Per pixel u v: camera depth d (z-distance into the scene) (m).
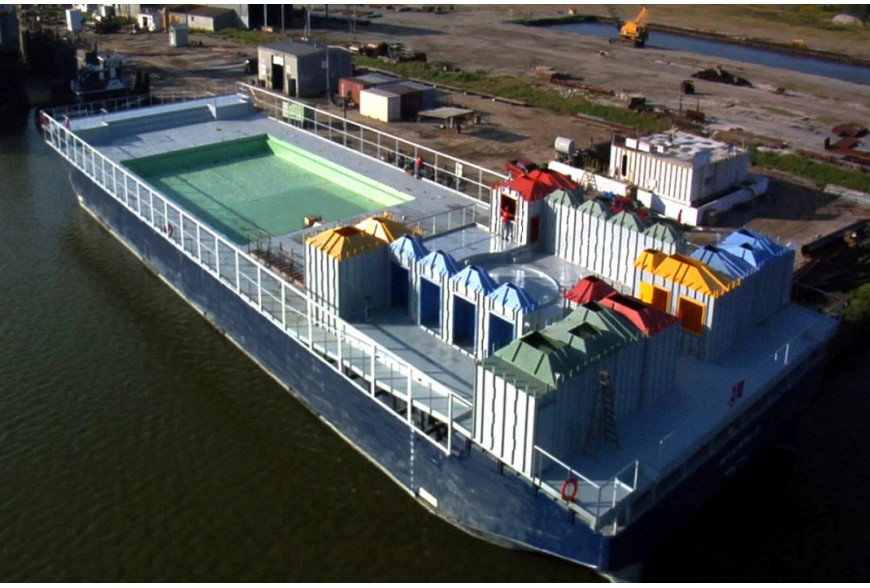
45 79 84.12
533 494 24.55
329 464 31.11
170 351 37.59
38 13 114.94
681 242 32.09
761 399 28.69
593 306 26.52
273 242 39.22
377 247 32.28
